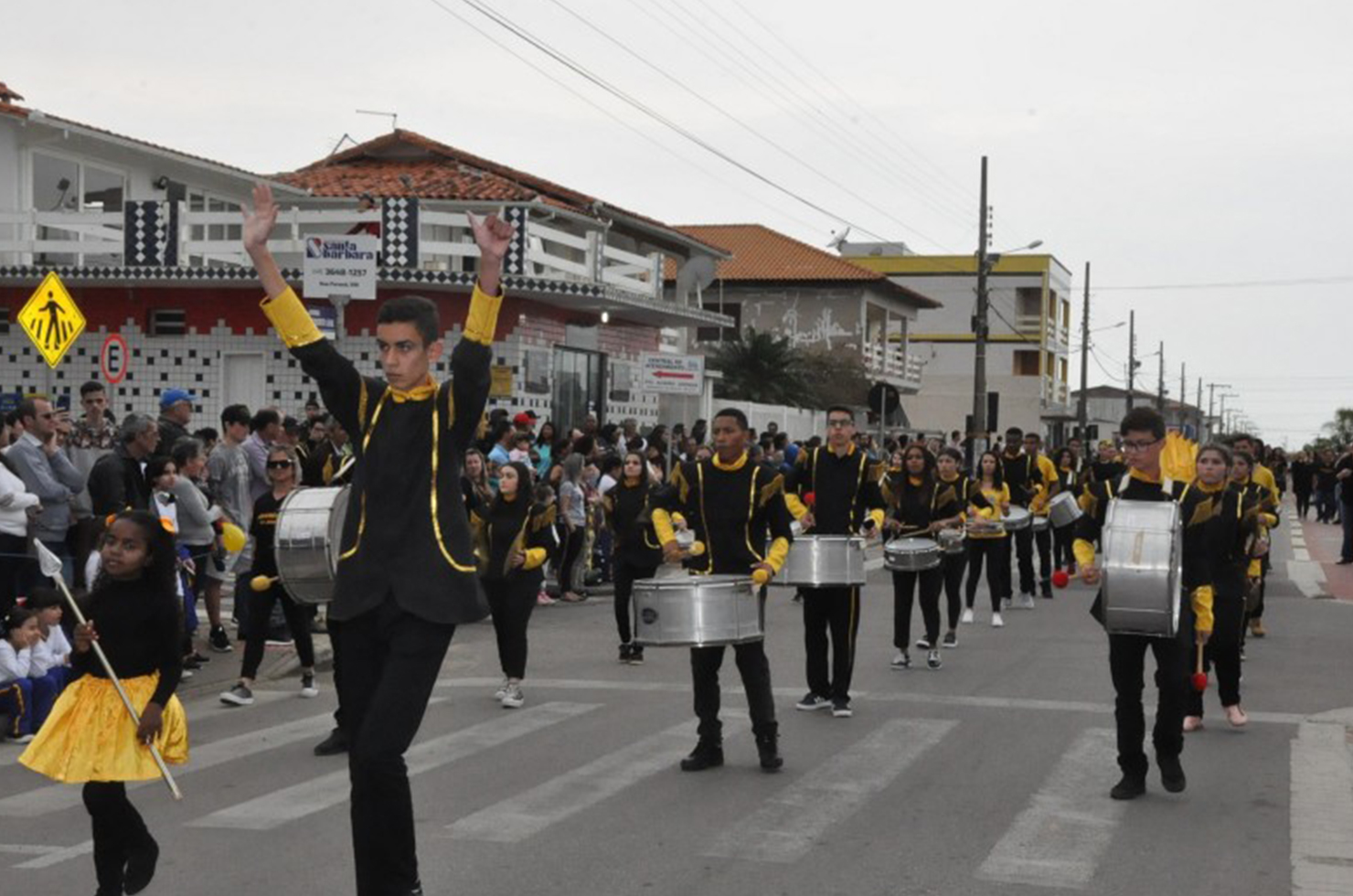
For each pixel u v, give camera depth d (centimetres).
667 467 2445
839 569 1117
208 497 1395
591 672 1395
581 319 3091
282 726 1106
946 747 1032
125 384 2655
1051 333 8394
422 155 3519
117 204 2770
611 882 695
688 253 4197
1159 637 871
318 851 742
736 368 4462
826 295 5584
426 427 553
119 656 625
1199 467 1104
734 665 1437
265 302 551
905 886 695
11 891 673
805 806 851
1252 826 821
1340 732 1113
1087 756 1005
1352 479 2747
